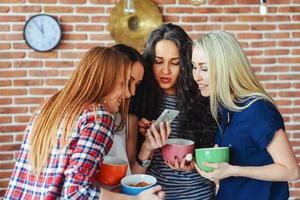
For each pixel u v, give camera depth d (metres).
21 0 3.39
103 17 3.50
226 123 1.58
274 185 1.53
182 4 3.57
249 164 1.51
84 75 1.36
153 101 1.73
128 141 1.68
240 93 1.51
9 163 3.49
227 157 1.49
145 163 1.62
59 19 3.46
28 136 1.39
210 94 1.53
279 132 1.46
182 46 1.67
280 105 3.73
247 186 1.53
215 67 1.50
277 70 3.71
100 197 1.23
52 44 3.44
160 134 1.56
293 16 3.66
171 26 1.71
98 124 1.27
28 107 3.48
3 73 3.43
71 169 1.22
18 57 3.44
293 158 1.46
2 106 3.45
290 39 3.69
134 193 1.37
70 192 1.19
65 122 1.29
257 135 1.46
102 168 1.43
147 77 1.72
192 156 1.61
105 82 1.36
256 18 3.64
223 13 3.61
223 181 1.58
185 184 1.70
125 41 3.53
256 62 3.69
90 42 3.51
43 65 3.47
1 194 3.49
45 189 1.27
